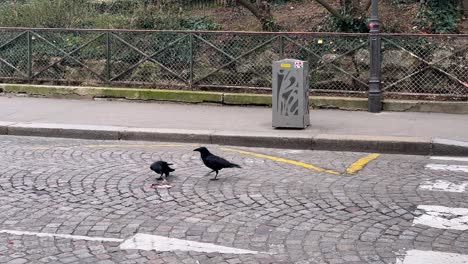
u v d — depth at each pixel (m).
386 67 12.82
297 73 10.50
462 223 6.07
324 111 12.50
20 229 5.88
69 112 12.51
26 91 14.59
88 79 14.70
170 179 7.77
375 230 5.86
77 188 7.34
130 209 6.52
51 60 14.93
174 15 16.66
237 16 16.75
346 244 5.49
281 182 7.65
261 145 10.13
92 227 5.94
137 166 8.52
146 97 13.70
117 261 5.10
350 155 9.50
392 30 14.65
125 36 14.38
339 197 6.98
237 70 13.67
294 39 13.29
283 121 10.62
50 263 5.05
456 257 5.18
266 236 5.69
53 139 10.83
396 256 5.20
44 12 16.75
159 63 14.16
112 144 10.32
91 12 17.17
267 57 13.47
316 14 16.12
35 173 8.08
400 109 12.35
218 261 5.09
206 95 13.28
